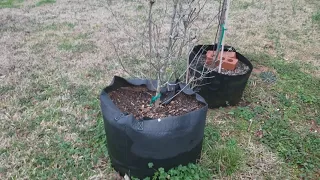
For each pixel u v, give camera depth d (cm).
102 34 539
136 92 262
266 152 268
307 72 415
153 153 216
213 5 717
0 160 253
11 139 276
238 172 246
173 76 335
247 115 313
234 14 653
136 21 604
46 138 278
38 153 261
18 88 357
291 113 323
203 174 237
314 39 527
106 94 243
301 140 282
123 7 711
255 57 448
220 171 244
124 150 220
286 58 456
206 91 320
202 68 315
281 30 564
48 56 445
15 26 573
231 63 328
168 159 221
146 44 486
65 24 591
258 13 659
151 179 229
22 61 427
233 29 566
